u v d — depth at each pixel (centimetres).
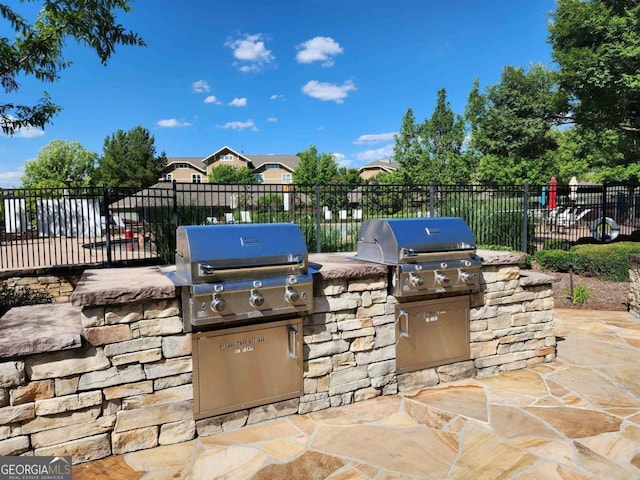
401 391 330
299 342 285
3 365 209
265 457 237
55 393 222
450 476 219
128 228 1430
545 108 1195
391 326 323
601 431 266
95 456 233
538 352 392
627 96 883
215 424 262
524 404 307
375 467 227
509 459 234
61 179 3116
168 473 221
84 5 582
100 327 230
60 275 727
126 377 238
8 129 619
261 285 258
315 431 267
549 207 1072
